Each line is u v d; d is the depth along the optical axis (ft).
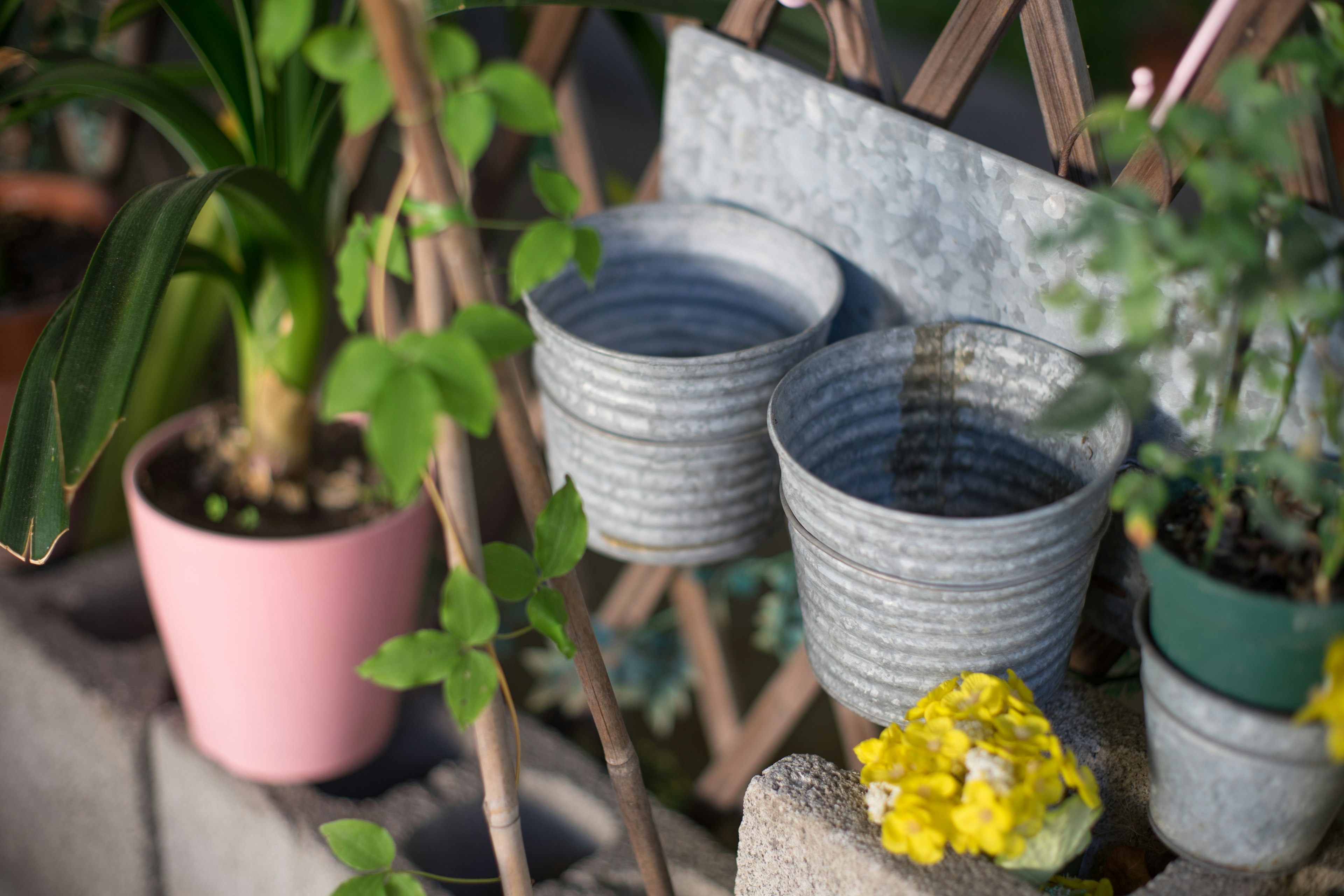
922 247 2.86
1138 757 2.65
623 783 2.80
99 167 6.23
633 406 2.75
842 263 3.07
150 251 2.60
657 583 4.69
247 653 3.67
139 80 3.27
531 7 4.59
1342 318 2.21
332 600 3.62
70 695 4.30
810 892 2.52
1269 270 1.79
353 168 4.32
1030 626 2.41
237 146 3.61
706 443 2.80
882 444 2.87
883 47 2.86
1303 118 2.19
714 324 3.38
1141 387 1.86
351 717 3.95
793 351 2.72
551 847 4.11
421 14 1.71
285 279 3.47
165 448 4.04
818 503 2.33
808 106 2.94
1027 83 12.84
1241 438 1.92
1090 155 2.58
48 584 4.74
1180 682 2.12
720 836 4.58
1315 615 1.89
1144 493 2.00
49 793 4.65
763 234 3.15
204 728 3.97
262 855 3.96
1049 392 2.67
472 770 4.10
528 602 2.33
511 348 1.99
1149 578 2.26
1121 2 11.60
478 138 1.76
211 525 3.71
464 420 1.77
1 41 4.02
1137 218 2.39
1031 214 2.59
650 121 12.19
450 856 4.00
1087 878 2.84
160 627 4.18
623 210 3.18
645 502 2.94
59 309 2.77
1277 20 2.22
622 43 14.14
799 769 2.61
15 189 5.37
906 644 2.43
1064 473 2.71
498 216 4.62
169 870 4.41
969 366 2.77
